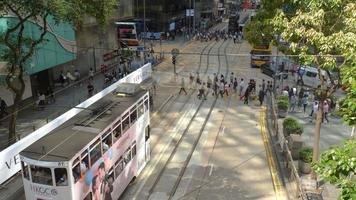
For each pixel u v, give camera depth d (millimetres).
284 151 19703
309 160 17047
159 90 32375
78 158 12273
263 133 23297
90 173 13125
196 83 34219
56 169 11828
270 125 24516
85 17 32500
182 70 40125
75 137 13227
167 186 17234
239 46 56000
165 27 61281
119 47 43438
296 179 15875
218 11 99188
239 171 18594
